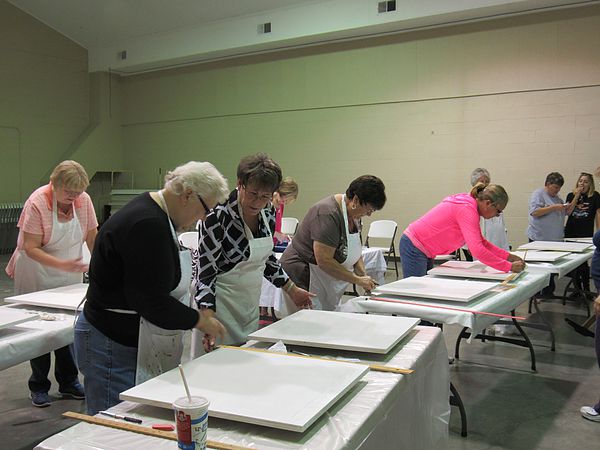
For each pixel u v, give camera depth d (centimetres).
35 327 176
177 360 156
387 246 754
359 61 758
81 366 151
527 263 336
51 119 963
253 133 870
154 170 1002
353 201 223
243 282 184
